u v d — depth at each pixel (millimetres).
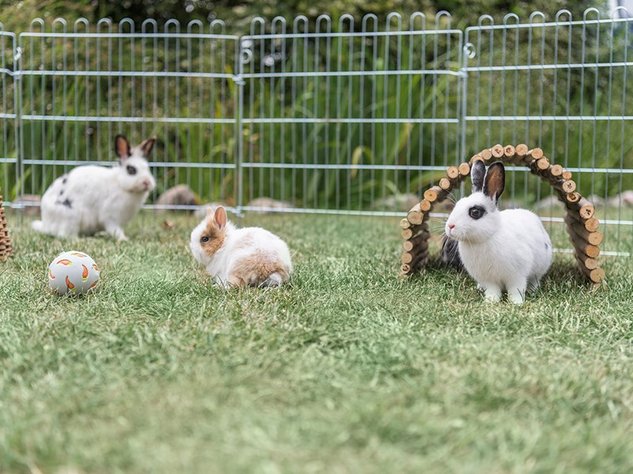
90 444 958
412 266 1631
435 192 1583
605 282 1595
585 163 2902
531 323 1346
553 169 1573
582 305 1452
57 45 2826
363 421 995
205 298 1416
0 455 941
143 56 2406
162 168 2912
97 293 1453
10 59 2795
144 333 1233
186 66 3082
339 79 2518
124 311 1358
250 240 1514
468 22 3215
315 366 1138
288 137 2854
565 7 3213
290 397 1056
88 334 1243
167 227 2191
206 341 1205
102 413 1018
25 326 1265
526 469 927
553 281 1622
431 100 2805
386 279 1601
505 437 982
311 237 2088
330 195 2852
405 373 1130
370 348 1193
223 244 1531
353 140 2859
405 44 3115
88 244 1891
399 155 2861
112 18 3211
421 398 1058
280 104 2902
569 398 1073
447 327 1327
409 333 1264
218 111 2854
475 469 922
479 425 1002
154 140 2098
